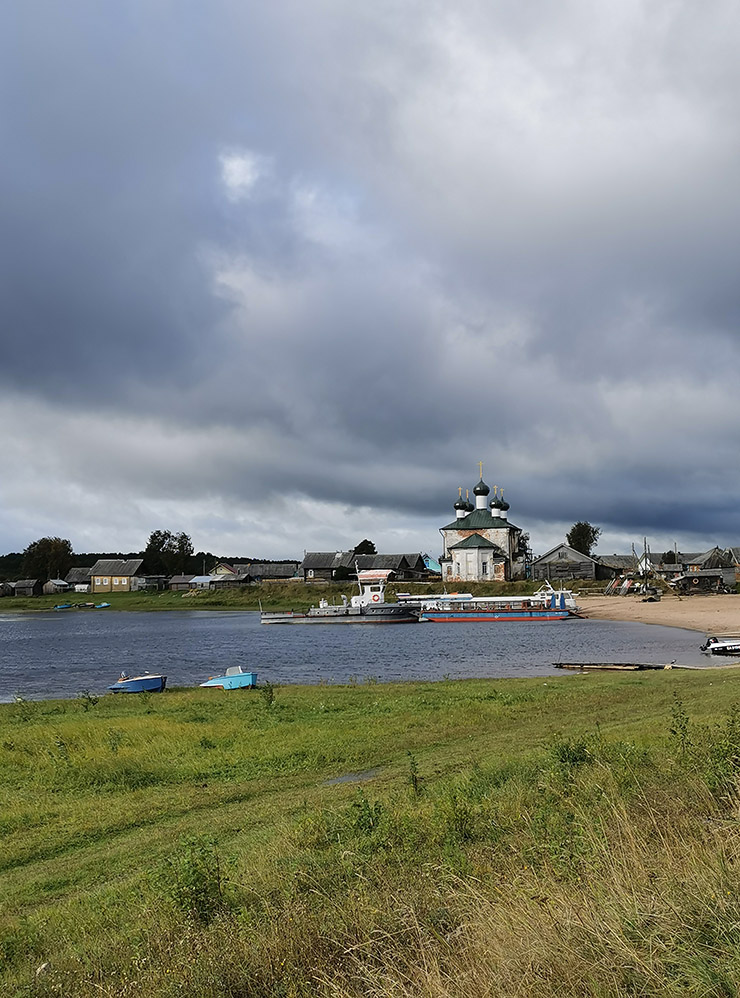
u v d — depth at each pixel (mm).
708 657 51281
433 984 5910
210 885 9984
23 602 178875
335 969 6992
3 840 15242
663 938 5820
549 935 6102
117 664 60125
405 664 54031
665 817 9555
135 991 7617
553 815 10859
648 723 21141
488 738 22000
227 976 7238
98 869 13242
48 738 24250
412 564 170375
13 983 8898
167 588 191500
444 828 11727
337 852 11539
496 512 152750
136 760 21000
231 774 19688
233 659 61594
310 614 106562
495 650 62656
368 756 20781
